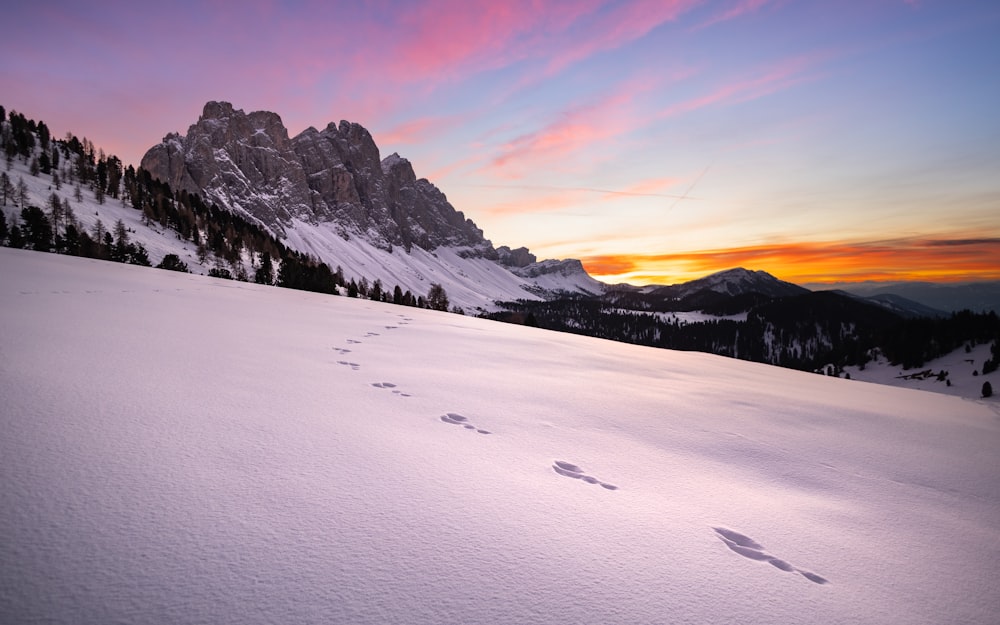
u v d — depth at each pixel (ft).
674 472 16.21
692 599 8.75
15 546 7.82
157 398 16.92
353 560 8.70
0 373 17.29
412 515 10.71
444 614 7.56
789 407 32.53
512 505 11.93
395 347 40.65
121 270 95.45
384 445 15.28
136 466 11.28
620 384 34.47
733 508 13.58
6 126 418.10
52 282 54.65
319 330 45.93
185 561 8.04
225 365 24.38
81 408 14.71
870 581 10.28
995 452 24.77
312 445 14.33
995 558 12.11
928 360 419.95
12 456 10.89
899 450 23.08
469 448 16.14
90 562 7.72
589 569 9.37
